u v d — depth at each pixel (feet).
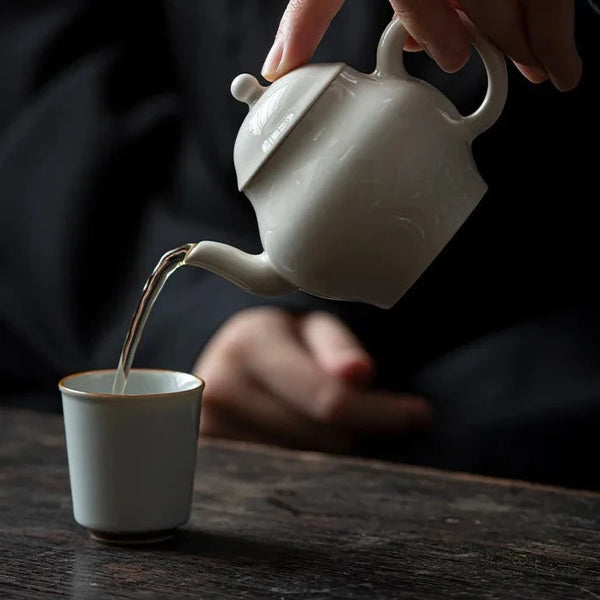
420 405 3.88
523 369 4.13
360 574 2.68
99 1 4.96
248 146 2.65
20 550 2.77
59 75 4.90
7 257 4.54
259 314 4.04
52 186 4.50
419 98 2.62
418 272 2.65
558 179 4.27
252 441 3.98
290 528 2.89
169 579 2.66
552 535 2.86
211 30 4.71
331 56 4.43
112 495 2.76
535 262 4.35
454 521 2.93
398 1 2.63
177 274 4.28
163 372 2.94
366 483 3.14
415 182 2.59
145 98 4.91
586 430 3.97
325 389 3.84
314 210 2.59
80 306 4.38
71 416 2.78
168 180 4.74
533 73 2.82
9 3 5.00
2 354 4.64
